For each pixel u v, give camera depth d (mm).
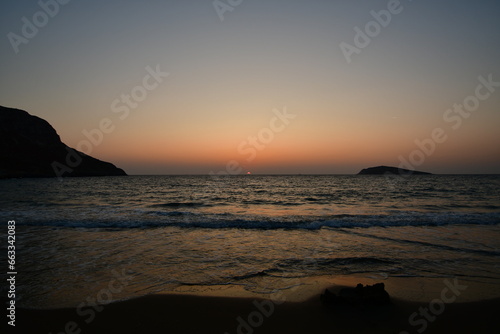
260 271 6734
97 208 19625
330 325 4273
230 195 34312
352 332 4090
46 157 114000
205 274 6523
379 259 7695
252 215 16266
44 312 4641
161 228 12258
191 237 10531
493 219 14344
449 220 14156
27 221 13141
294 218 14617
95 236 10500
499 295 5363
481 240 10062
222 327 4234
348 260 7637
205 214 16422
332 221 13711
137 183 66812
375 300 4898
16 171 96250
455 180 80688
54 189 41469
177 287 5766
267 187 51469
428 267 7047
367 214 17141
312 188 47812
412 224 13312
